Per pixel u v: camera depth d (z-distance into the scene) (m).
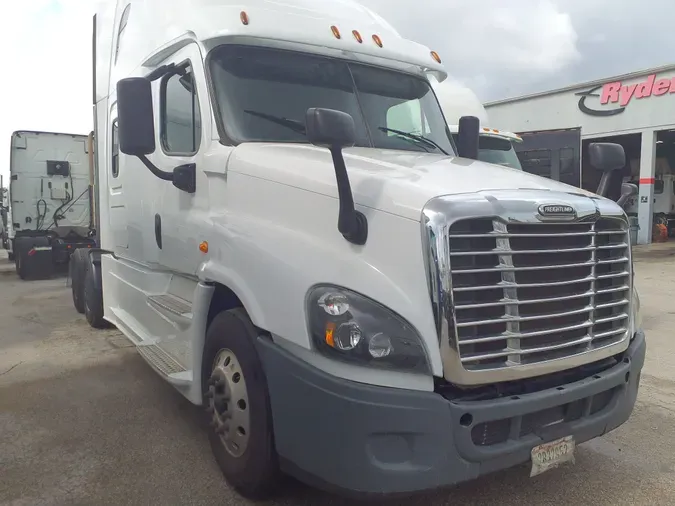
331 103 3.99
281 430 2.85
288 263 2.88
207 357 3.50
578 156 11.27
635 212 21.64
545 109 22.12
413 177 2.89
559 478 3.59
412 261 2.58
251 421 3.06
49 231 14.23
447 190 2.71
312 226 2.90
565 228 2.90
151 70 4.56
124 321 5.45
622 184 3.90
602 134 20.92
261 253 3.05
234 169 3.40
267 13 3.91
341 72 4.14
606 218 3.10
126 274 5.59
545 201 2.81
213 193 3.59
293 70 3.95
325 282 2.70
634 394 3.32
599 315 3.12
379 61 4.35
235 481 3.29
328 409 2.59
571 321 2.94
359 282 2.64
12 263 17.81
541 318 2.79
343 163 2.65
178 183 3.83
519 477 3.59
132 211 5.11
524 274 2.76
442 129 4.61
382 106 4.24
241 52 3.82
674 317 8.26
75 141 14.49
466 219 2.57
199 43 3.79
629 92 20.14
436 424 2.52
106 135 6.12
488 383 2.64
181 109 4.04
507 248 2.67
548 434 2.85
